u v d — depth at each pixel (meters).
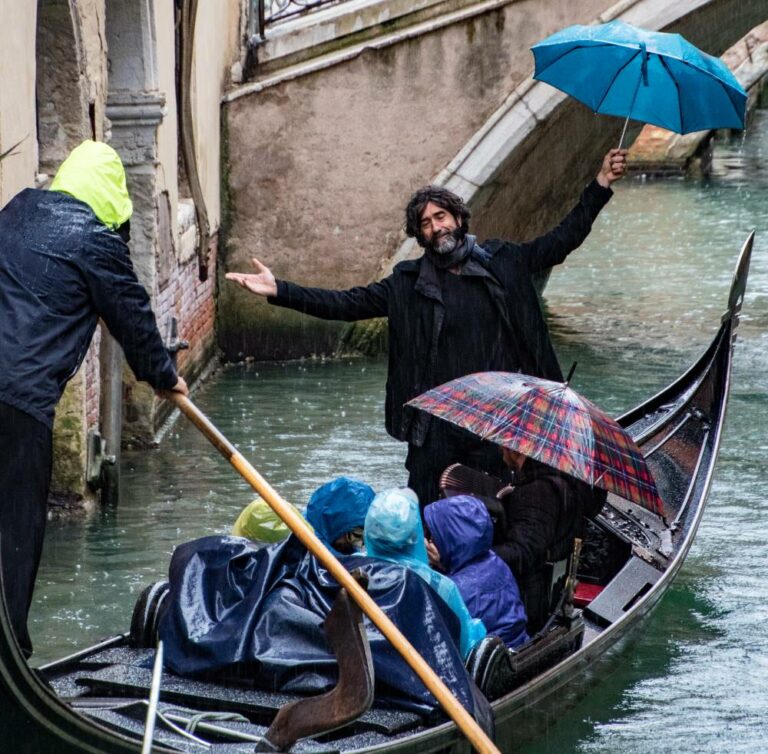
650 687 10.81
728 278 29.66
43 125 14.30
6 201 11.97
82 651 8.73
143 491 15.73
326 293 10.73
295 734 7.20
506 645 9.14
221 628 8.16
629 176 50.12
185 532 14.30
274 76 22.20
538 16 21.55
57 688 8.24
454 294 10.77
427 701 7.97
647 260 32.22
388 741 7.61
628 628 10.97
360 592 7.29
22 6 12.59
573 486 9.88
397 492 8.66
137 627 8.89
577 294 28.09
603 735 9.95
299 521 7.59
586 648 10.07
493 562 9.34
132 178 17.55
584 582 12.09
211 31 21.17
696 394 14.71
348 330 23.09
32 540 7.51
